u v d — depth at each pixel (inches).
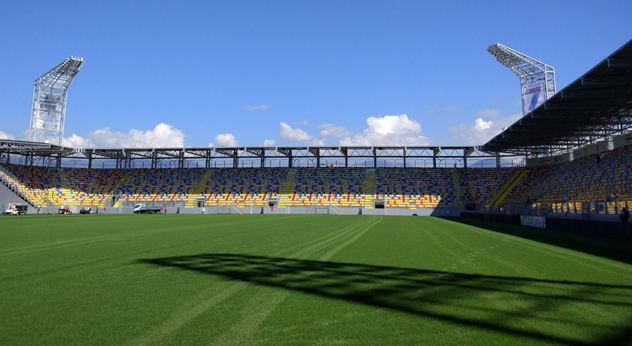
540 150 1849.2
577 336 164.6
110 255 399.5
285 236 626.2
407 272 306.7
